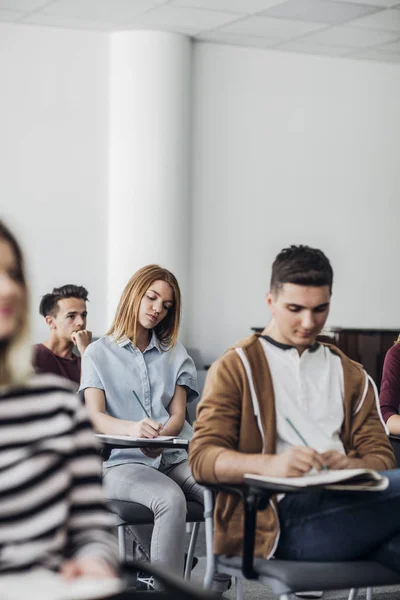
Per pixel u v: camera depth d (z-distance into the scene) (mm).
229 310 7113
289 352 2506
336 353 2596
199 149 6973
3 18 6367
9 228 1744
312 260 2443
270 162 7203
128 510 3137
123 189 6688
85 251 6719
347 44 7012
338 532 2324
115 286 6703
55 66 6617
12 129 6523
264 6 6078
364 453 2508
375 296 7586
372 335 6719
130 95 6656
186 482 3354
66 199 6668
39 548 1625
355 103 7453
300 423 2449
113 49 6734
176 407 3537
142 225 6656
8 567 1587
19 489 1627
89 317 6738
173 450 3475
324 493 2371
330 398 2518
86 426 1744
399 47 7078
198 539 4598
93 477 1737
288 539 2359
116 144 6723
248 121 7121
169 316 3566
